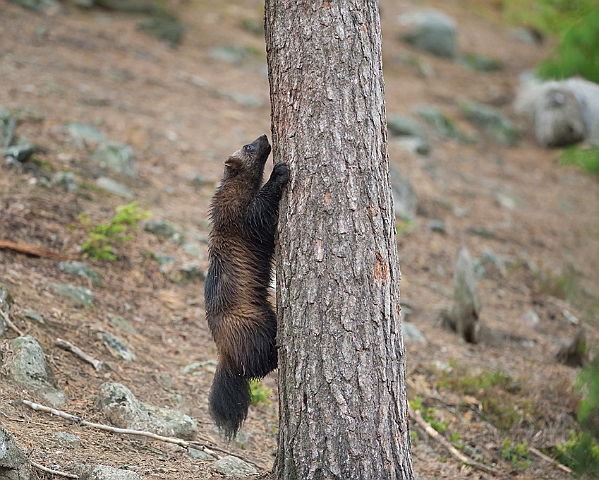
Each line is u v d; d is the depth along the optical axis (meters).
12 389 8.68
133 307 11.95
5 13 22.42
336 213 6.75
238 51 26.09
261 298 8.30
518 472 10.92
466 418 11.91
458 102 28.83
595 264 20.31
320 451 6.66
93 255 12.61
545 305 17.23
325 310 6.70
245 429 10.12
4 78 17.97
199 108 20.78
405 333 13.87
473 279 14.76
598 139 28.12
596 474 10.85
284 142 7.02
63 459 7.52
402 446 6.82
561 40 10.58
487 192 22.70
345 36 6.81
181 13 28.06
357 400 6.65
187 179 16.88
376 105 6.92
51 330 10.22
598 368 9.43
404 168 21.78
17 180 13.55
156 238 13.95
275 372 11.62
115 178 15.33
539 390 12.87
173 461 8.37
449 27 33.34
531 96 29.86
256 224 7.62
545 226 21.73
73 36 22.62
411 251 17.59
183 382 10.62
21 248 11.74
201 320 12.37
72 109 17.66
